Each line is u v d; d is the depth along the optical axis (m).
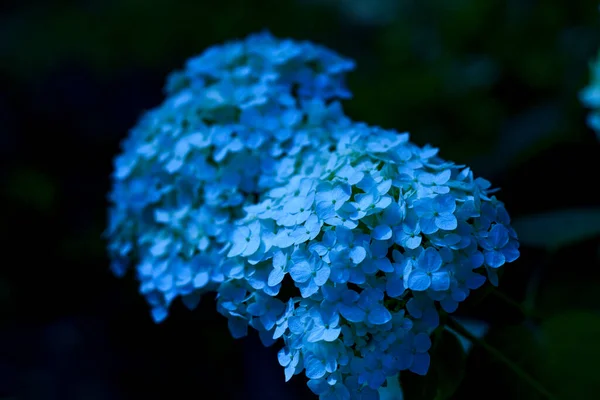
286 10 2.04
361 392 0.57
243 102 0.69
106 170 1.73
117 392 1.39
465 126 1.45
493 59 1.50
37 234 1.60
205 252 0.66
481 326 0.74
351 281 0.58
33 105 1.75
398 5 2.03
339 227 0.58
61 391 1.37
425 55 1.68
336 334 0.57
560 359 0.64
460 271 0.58
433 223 0.58
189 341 1.44
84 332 1.49
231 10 1.96
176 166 0.67
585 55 1.42
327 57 0.74
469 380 0.64
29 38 1.93
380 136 0.64
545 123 1.38
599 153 0.78
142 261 0.71
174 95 0.76
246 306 0.62
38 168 1.68
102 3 2.04
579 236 0.71
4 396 1.34
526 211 0.78
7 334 1.46
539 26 1.47
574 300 0.70
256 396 1.36
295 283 0.59
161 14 1.94
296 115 0.68
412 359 0.57
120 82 1.84
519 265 0.68
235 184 0.67
